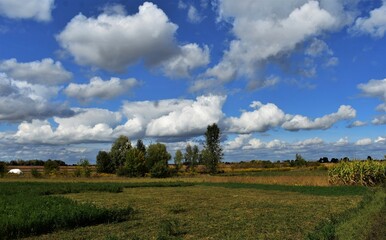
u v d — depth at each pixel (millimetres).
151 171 91938
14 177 91500
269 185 57344
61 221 19703
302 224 20250
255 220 21969
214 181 70188
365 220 18406
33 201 26641
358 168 49812
